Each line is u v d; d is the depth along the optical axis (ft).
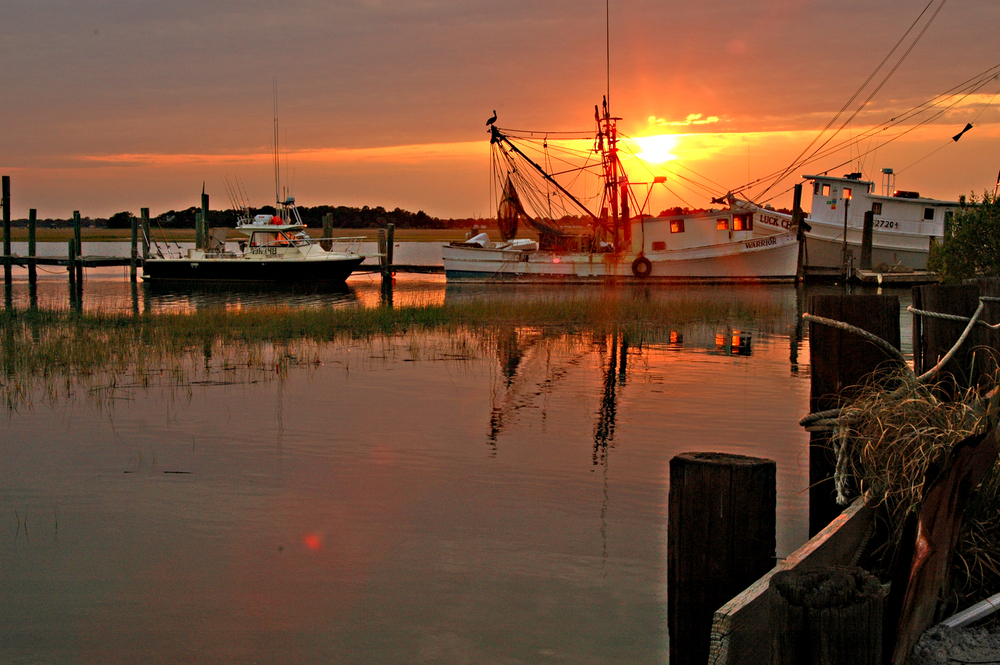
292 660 16.84
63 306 102.94
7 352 55.67
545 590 19.80
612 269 142.51
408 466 29.63
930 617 13.21
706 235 140.77
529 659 16.92
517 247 155.43
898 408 16.48
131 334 66.49
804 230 139.74
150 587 20.07
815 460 19.27
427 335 67.97
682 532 12.85
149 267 155.02
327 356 56.24
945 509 12.85
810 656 9.93
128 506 25.59
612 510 25.07
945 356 18.19
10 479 28.30
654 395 42.47
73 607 19.04
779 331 72.08
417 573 20.72
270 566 21.17
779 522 23.61
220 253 152.66
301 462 30.22
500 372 49.90
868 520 15.75
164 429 35.19
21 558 21.72
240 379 47.16
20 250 322.14
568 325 75.72
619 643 17.46
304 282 151.23
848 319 18.99
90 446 32.45
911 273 132.67
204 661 16.89
